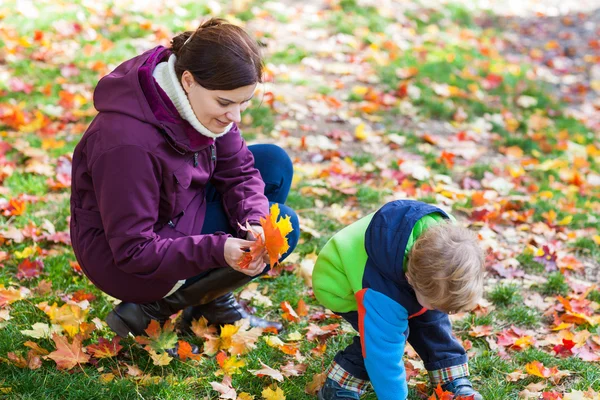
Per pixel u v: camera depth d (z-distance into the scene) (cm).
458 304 220
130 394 261
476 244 225
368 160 493
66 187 416
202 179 262
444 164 502
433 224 231
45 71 575
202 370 278
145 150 232
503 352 301
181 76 231
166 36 670
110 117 234
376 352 235
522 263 383
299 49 694
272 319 320
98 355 271
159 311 277
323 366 285
